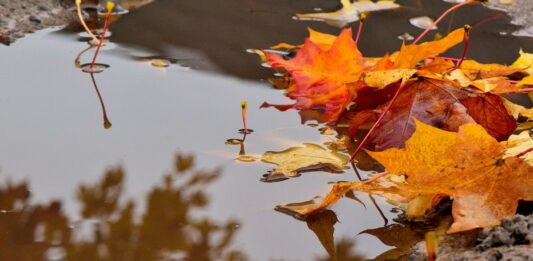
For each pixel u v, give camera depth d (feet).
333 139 8.16
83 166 7.97
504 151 7.80
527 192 7.72
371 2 9.46
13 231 7.67
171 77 8.55
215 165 8.00
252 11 9.31
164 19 9.15
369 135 8.13
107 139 8.13
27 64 8.60
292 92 8.46
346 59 8.34
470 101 8.13
